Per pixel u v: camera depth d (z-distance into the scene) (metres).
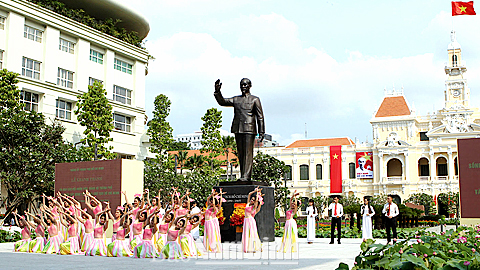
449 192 62.97
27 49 37.50
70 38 41.28
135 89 47.47
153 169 42.31
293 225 14.59
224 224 17.44
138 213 14.21
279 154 76.56
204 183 42.84
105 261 12.22
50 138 30.66
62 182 22.48
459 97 70.06
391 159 73.38
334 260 12.38
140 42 50.38
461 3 35.28
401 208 29.53
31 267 10.80
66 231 16.19
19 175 28.69
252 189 17.11
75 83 41.28
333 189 72.12
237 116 17.98
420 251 8.34
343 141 76.88
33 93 37.94
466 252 8.82
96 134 40.44
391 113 71.88
